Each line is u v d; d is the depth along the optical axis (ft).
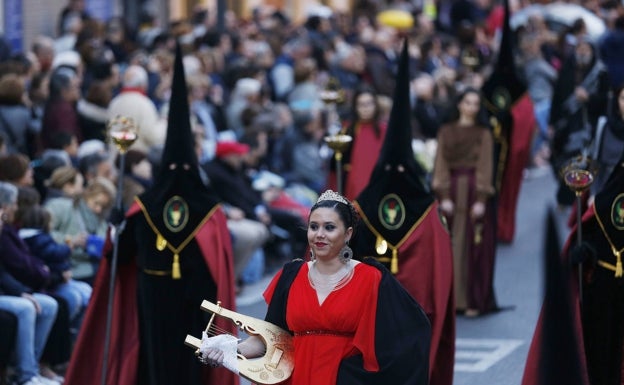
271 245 99.96
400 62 63.21
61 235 75.20
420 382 46.75
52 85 93.25
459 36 162.40
